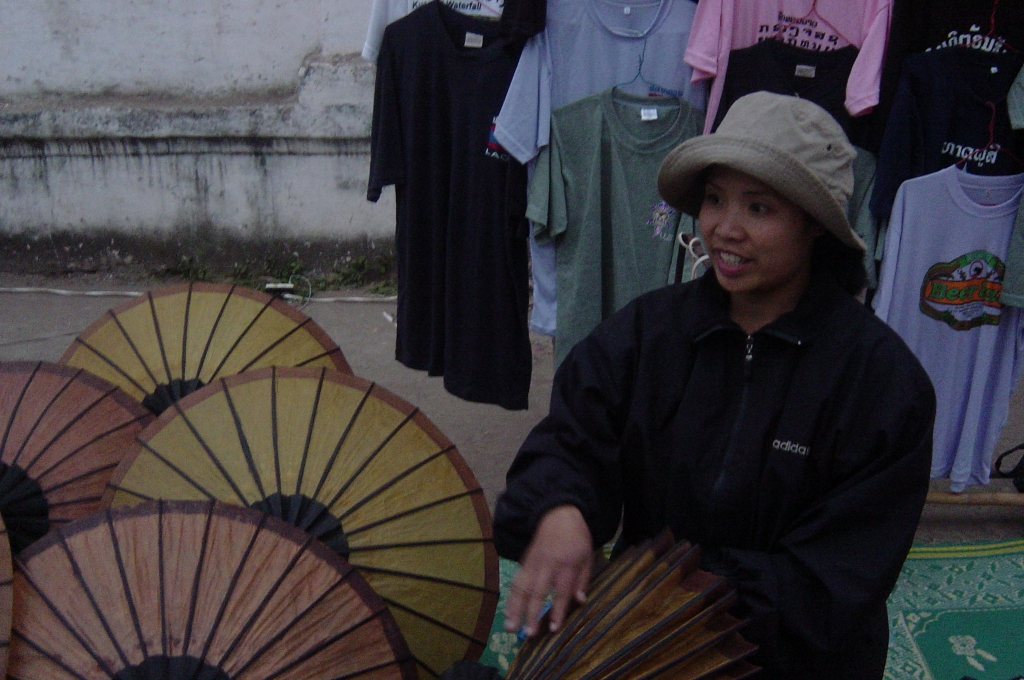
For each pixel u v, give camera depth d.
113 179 6.26
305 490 2.13
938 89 2.68
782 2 2.71
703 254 2.86
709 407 1.42
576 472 1.42
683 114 2.84
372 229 6.28
